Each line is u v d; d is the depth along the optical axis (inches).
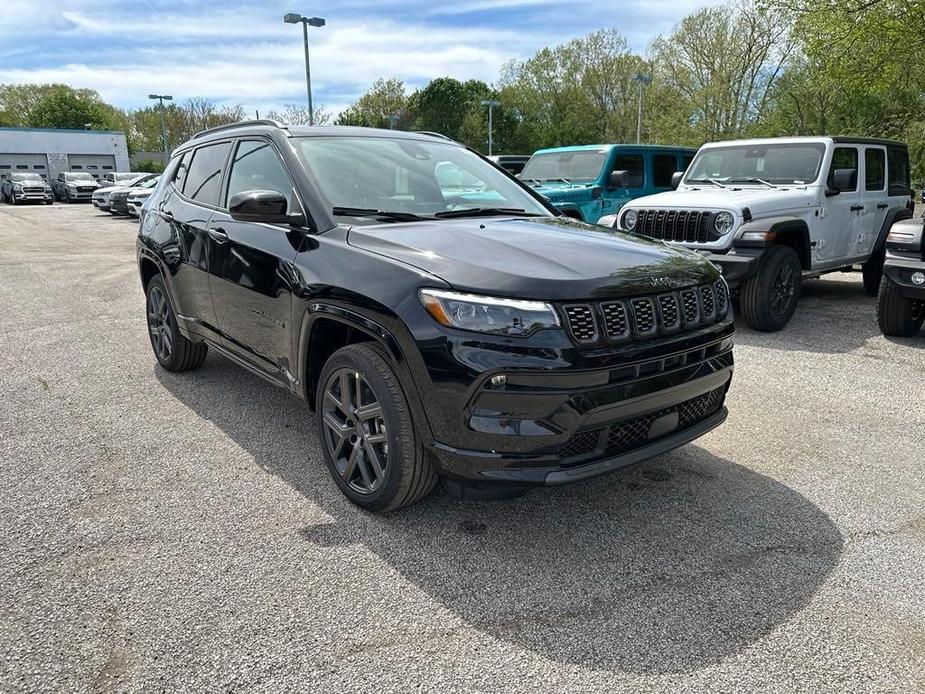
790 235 273.7
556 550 112.6
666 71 1695.4
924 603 99.5
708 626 94.1
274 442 155.3
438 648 89.4
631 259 116.5
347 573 105.5
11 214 1031.0
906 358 228.8
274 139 151.3
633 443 112.0
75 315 290.7
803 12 631.2
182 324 185.6
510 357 99.4
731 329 124.8
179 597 98.9
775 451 153.4
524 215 151.9
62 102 3014.3
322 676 84.0
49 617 94.1
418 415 108.3
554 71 2287.2
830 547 114.3
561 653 88.7
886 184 332.5
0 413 172.4
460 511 124.7
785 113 1504.7
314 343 130.6
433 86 2795.3
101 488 132.6
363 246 121.0
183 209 182.2
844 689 82.8
